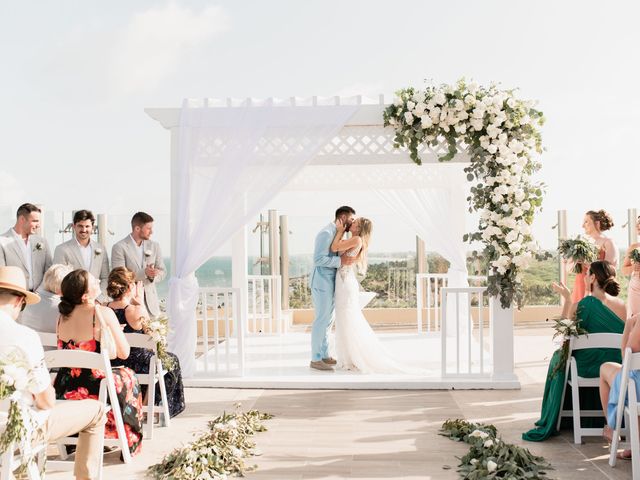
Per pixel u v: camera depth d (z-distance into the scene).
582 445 4.96
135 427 4.86
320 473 4.43
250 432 5.33
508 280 6.91
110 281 5.55
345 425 5.59
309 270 12.91
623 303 5.20
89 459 4.07
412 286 12.64
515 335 10.78
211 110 7.21
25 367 3.29
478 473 4.19
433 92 6.98
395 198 9.91
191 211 7.26
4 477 3.36
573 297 7.37
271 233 12.31
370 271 12.68
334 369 7.84
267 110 7.13
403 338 10.44
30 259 6.53
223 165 7.11
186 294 7.26
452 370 7.66
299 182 9.99
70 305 4.58
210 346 10.02
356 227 7.95
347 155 7.30
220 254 15.59
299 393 6.85
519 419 5.73
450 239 9.99
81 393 4.61
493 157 6.95
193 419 5.88
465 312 10.23
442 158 7.04
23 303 3.75
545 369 7.95
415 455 4.77
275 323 11.42
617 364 4.63
